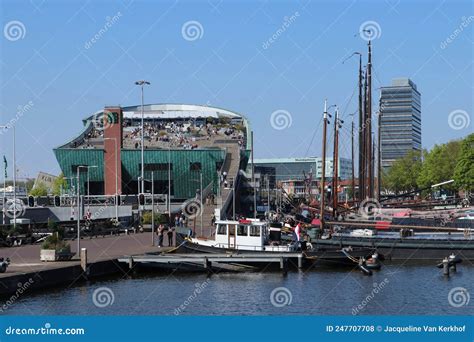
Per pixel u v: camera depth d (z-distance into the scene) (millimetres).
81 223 91000
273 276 59000
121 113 175250
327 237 73250
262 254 61906
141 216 100000
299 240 67688
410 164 170625
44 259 55625
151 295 49156
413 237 71875
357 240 71438
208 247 65188
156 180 177625
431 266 65250
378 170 98500
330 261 63875
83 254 53344
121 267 59562
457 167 139000
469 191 141500
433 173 157500
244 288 52656
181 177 175875
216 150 172750
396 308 45062
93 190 182875
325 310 44531
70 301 46062
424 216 83938
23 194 178375
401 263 67438
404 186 180000
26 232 78125
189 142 189500
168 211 110375
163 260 59750
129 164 174500
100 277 55781
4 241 71750
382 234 75938
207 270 60594
